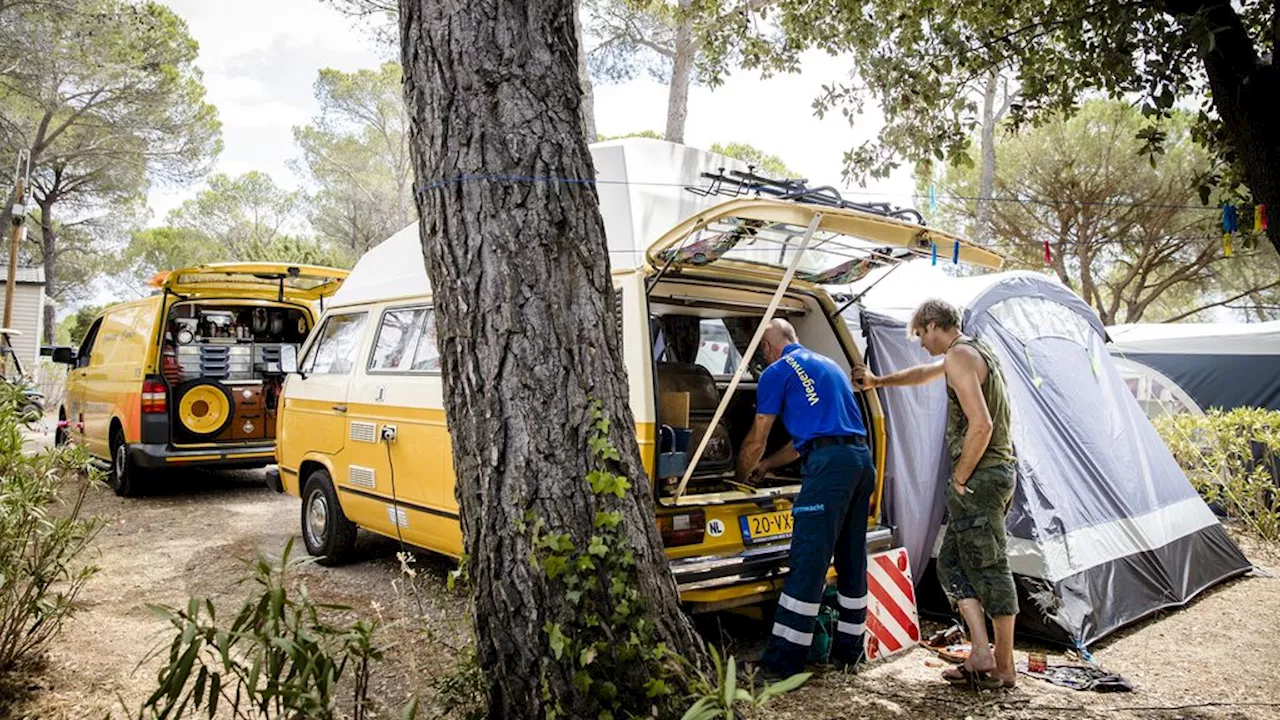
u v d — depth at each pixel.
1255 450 8.56
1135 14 4.68
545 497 2.86
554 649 2.74
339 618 4.97
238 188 37.69
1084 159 17.72
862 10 6.19
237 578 5.91
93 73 24.27
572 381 2.92
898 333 5.61
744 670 4.28
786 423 4.39
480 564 2.96
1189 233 17.83
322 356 6.59
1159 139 4.80
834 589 4.69
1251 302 20.78
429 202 3.01
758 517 4.43
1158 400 10.91
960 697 4.05
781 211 3.71
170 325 8.79
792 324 5.30
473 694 3.05
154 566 6.23
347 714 3.57
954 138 5.67
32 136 25.98
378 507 5.60
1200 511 6.55
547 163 2.96
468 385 2.95
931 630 5.15
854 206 4.42
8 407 4.12
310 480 6.47
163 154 27.73
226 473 10.84
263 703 2.46
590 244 3.04
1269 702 4.02
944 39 5.47
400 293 5.80
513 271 2.90
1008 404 4.29
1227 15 4.23
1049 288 6.39
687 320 5.12
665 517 4.07
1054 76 5.54
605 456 2.90
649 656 2.78
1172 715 3.86
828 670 4.36
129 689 3.90
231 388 8.81
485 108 2.93
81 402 10.09
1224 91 4.27
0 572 3.76
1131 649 4.82
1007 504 4.23
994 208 18.91
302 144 31.75
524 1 2.99
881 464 5.00
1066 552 5.00
